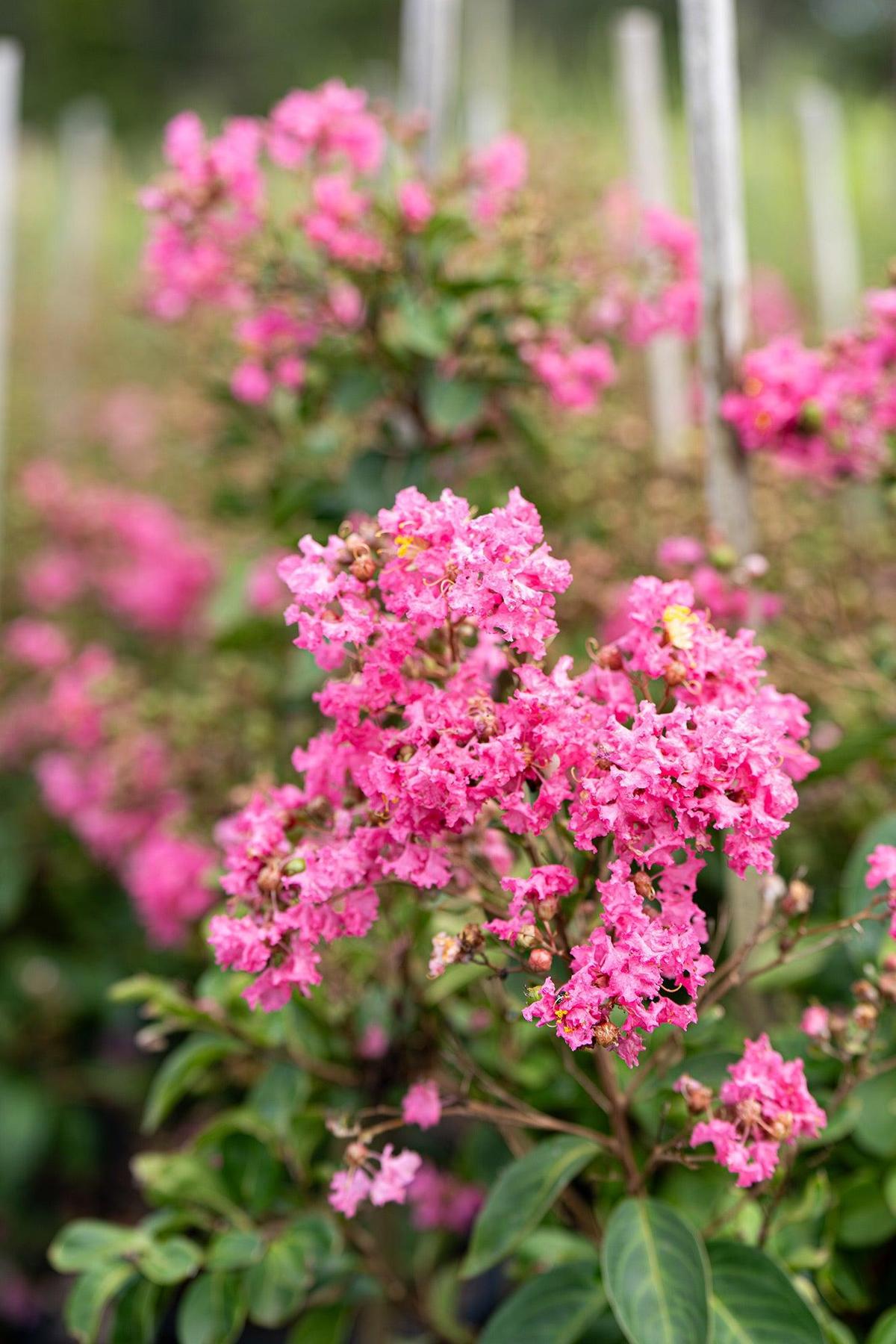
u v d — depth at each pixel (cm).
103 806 147
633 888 81
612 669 86
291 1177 107
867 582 136
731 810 81
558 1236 101
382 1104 102
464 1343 107
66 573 204
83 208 299
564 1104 102
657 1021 80
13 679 188
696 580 109
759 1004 107
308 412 123
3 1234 167
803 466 112
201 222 117
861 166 261
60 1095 167
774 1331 88
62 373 279
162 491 235
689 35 107
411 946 100
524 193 122
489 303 119
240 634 136
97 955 175
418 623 84
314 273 119
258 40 627
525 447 126
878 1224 98
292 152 117
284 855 87
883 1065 93
